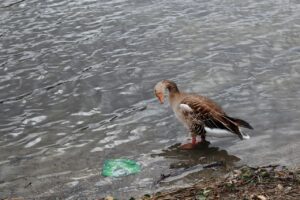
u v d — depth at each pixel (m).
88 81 13.07
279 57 13.73
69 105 11.98
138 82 12.88
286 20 16.19
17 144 10.41
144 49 14.70
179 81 12.75
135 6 18.06
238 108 11.23
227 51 14.22
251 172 8.27
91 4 18.48
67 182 8.85
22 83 13.20
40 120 11.38
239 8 17.41
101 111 11.62
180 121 10.15
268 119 10.67
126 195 8.27
